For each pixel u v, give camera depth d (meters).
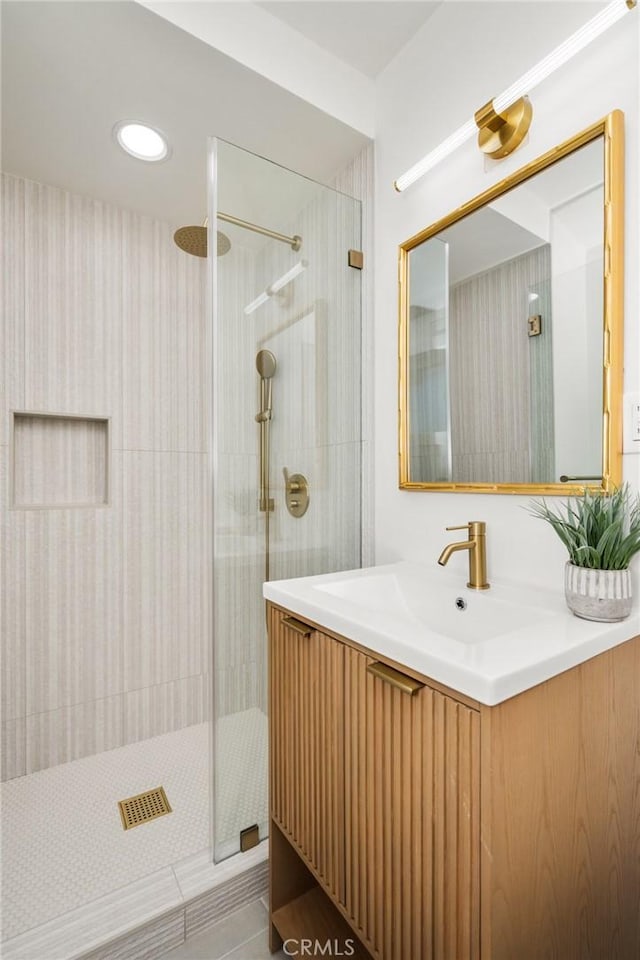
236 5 1.29
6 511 1.75
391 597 1.27
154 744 2.01
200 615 2.20
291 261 1.51
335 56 1.51
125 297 2.02
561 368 1.03
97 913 1.15
